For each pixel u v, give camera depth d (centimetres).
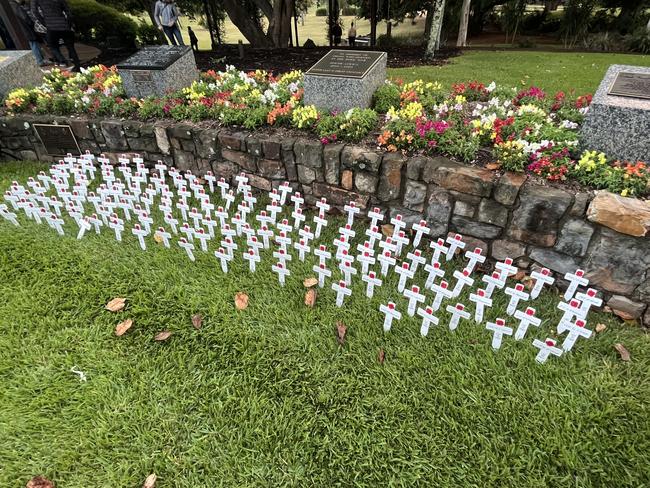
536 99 422
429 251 338
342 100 404
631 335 264
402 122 356
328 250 341
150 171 470
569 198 267
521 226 293
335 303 288
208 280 310
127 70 489
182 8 1437
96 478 203
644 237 248
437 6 926
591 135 301
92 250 344
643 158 289
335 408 227
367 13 1554
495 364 243
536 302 288
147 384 242
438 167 309
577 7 1325
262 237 359
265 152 382
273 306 285
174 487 199
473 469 200
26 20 827
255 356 254
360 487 196
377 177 340
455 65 889
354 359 251
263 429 220
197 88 489
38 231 371
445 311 282
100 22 1184
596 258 272
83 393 238
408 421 219
